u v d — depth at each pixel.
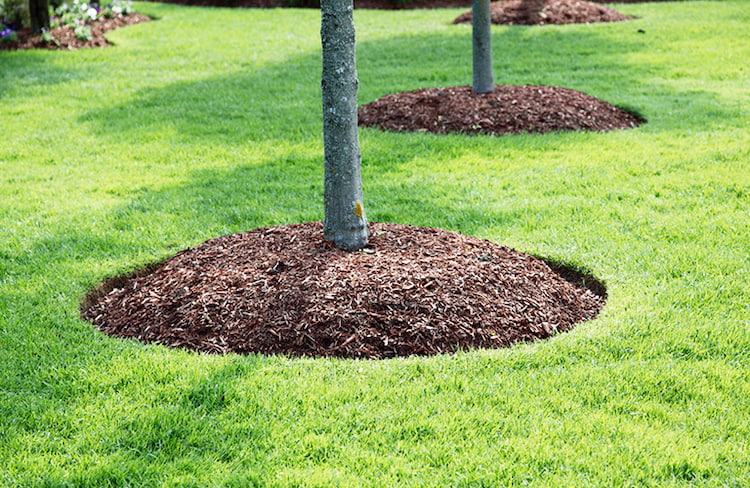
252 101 10.53
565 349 4.23
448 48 13.98
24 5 15.55
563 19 16.33
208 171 7.73
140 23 17.72
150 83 11.82
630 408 3.71
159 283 4.97
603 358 4.16
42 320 4.68
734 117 9.05
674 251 5.51
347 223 4.94
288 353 4.22
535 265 5.12
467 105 9.09
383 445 3.47
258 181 7.39
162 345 4.38
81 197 7.04
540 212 6.36
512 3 17.06
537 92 9.38
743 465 3.32
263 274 4.76
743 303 4.73
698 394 3.83
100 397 3.84
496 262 4.98
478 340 4.33
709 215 6.18
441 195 6.87
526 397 3.81
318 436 3.52
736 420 3.62
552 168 7.50
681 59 12.42
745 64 11.90
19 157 8.33
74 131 9.32
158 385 3.94
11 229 6.20
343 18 4.60
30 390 3.93
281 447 3.47
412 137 8.59
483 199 6.72
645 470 3.28
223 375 4.00
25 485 3.23
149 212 6.57
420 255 4.91
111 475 3.28
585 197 6.70
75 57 13.87
